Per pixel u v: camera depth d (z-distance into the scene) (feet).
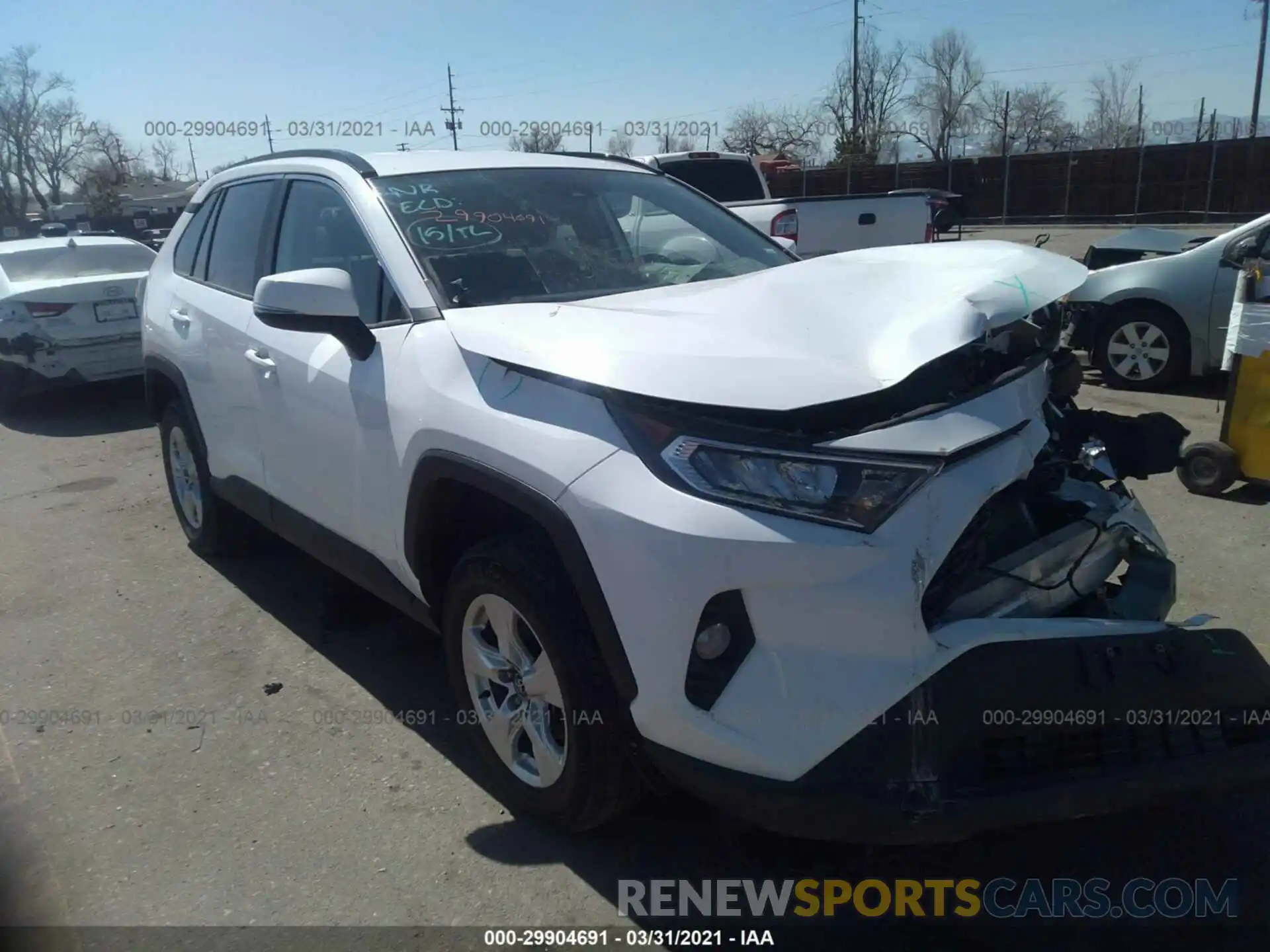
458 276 10.94
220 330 14.05
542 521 8.41
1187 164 100.73
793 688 7.51
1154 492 19.43
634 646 7.89
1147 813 10.07
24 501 21.34
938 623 7.84
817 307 8.82
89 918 8.96
